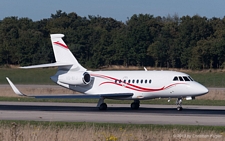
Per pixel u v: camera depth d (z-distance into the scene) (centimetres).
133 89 9194
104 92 9575
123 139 4619
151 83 9006
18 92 8494
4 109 8944
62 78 9931
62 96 8881
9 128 5628
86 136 4809
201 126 5966
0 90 14950
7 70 19775
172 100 11575
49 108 9219
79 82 9694
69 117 7331
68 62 10062
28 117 7369
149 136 4769
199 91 8606
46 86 17112
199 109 8894
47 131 5059
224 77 18562
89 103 10844
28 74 19175
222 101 10962
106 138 4506
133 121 6725
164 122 6588
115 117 7294
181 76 8838
